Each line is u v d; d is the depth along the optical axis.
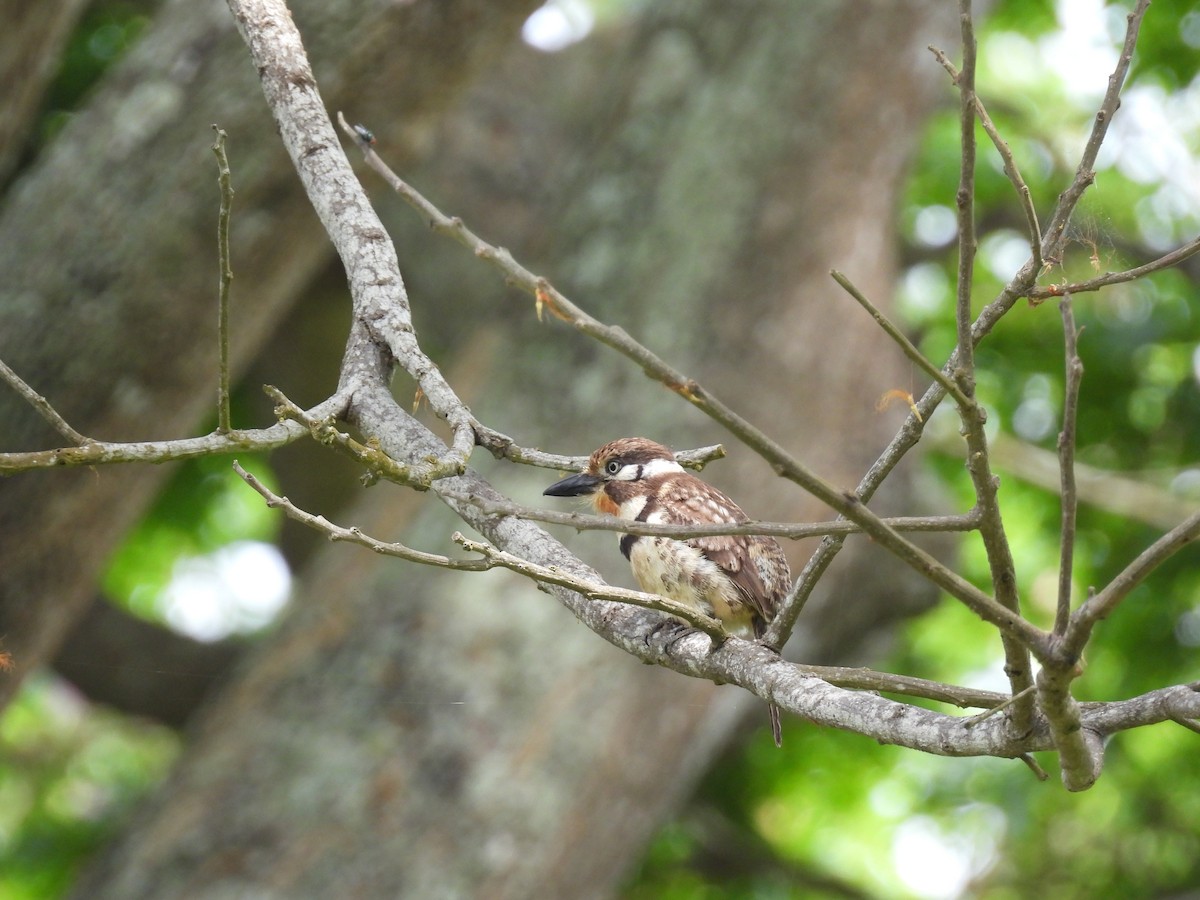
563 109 17.55
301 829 10.98
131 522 10.60
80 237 9.84
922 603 15.16
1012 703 3.69
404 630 11.78
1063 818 15.81
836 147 13.92
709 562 7.53
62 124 13.56
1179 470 15.82
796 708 4.38
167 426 10.44
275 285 10.53
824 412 13.32
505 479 12.23
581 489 8.01
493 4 10.12
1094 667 15.30
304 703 11.65
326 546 13.35
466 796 11.18
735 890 16.47
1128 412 16.52
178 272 9.95
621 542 7.93
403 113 10.32
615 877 12.05
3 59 9.34
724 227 13.48
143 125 10.00
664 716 12.01
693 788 15.64
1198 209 16.22
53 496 9.89
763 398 13.02
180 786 11.59
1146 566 3.25
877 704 4.16
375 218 6.34
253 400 16.08
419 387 5.73
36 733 17.52
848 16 14.22
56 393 9.79
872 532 3.47
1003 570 3.70
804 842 17.72
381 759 11.27
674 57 14.47
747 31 14.34
